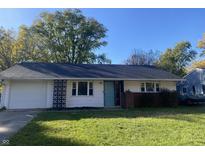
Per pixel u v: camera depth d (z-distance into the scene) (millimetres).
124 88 18938
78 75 17844
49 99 17391
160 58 41875
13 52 33844
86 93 18172
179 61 40375
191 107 18359
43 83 17500
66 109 16656
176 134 7562
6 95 16781
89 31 38062
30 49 35125
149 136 7289
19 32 34906
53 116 12180
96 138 7012
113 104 18766
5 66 33125
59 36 37438
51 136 7297
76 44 38406
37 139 6945
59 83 17562
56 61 37469
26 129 8445
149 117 11734
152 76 19203
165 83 19906
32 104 17078
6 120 11039
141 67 22172
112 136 7281
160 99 18422
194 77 27766
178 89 28250
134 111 14852
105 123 9609
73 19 37938
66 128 8555
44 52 36344
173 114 13094
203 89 26297
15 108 16750
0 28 33500
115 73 19281
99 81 18516
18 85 17062
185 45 40156
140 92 18484
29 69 18359
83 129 8352
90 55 38656
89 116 12172
